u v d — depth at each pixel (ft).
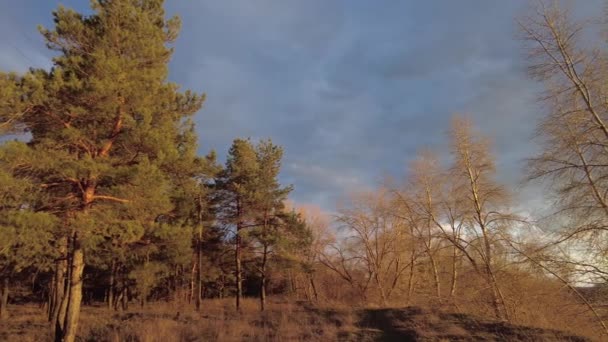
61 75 46.80
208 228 104.27
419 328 53.16
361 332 55.01
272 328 60.59
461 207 81.20
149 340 53.01
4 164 40.88
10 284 117.50
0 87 42.11
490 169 81.61
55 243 49.29
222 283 139.95
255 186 99.55
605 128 53.72
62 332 50.72
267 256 103.71
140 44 54.85
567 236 55.72
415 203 96.12
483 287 72.13
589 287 56.44
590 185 53.67
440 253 93.35
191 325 62.64
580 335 47.80
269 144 109.91
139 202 48.26
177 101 65.51
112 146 53.36
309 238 107.34
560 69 57.36
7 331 64.75
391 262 123.24
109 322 69.77
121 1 56.13
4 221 39.19
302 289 145.89
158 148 49.90
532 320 61.21
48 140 46.34
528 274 63.98
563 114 56.44
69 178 46.52
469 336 48.52
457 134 84.99
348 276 131.13
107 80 46.57
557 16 57.93
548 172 56.85
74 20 54.49
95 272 104.47
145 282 73.10
